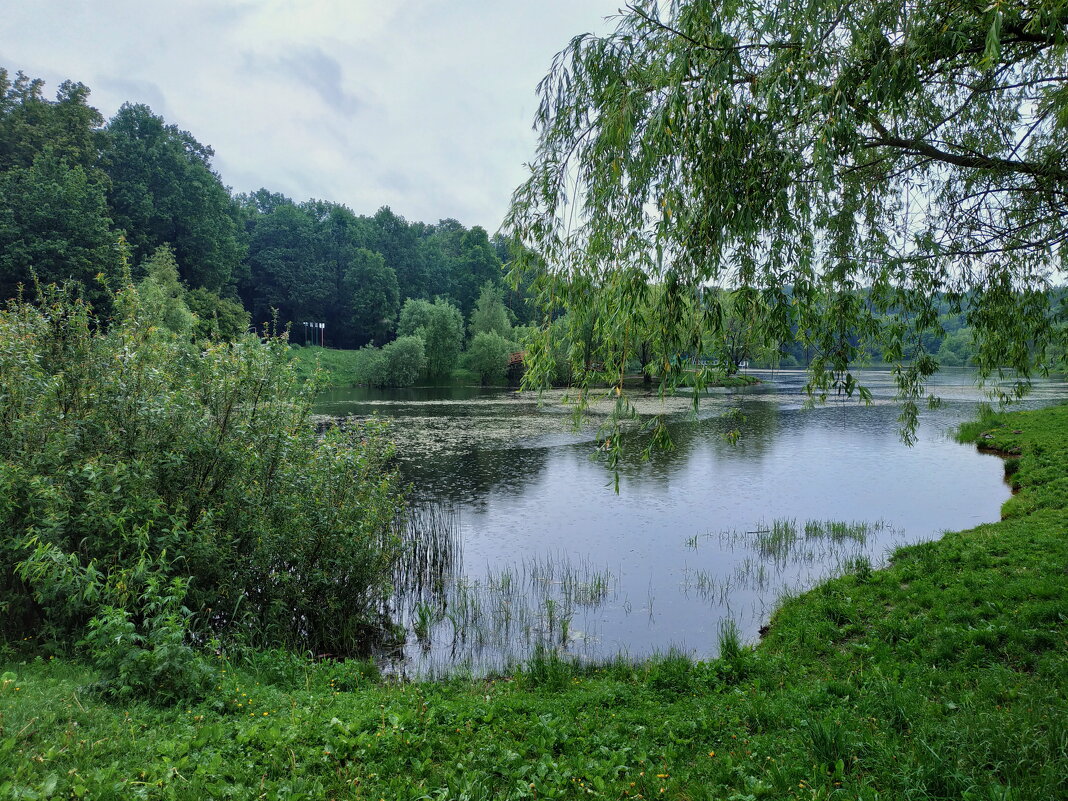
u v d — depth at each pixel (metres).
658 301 5.04
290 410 8.75
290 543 8.14
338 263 83.50
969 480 18.39
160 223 55.50
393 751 4.55
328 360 66.69
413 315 68.75
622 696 6.19
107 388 7.25
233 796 3.77
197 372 8.02
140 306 8.25
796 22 4.52
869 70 4.54
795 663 6.90
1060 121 5.95
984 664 6.09
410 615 9.69
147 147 56.94
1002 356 7.85
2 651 5.85
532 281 5.97
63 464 6.78
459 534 13.59
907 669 6.16
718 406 38.88
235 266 70.12
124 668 5.12
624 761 4.62
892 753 4.29
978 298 7.48
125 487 6.82
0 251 39.53
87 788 3.61
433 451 23.12
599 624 9.18
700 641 8.52
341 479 8.98
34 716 4.36
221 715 5.16
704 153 4.69
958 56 4.89
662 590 10.41
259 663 6.78
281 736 4.62
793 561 11.69
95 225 42.62
